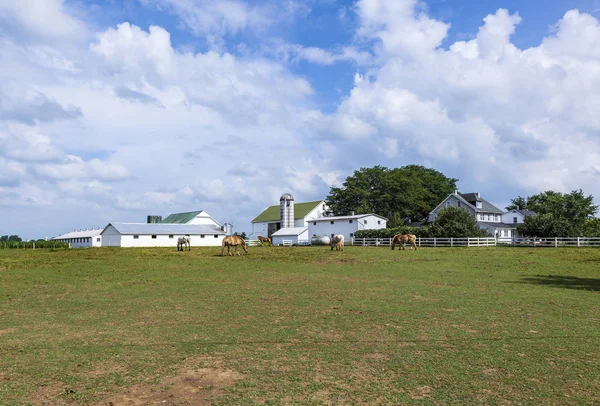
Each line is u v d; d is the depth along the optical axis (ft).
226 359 24.18
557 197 263.29
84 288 53.78
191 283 58.59
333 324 32.91
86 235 280.51
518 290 51.24
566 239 156.66
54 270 77.51
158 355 24.94
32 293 49.67
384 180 267.80
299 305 41.24
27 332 30.66
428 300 43.98
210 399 18.72
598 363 23.39
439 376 21.45
